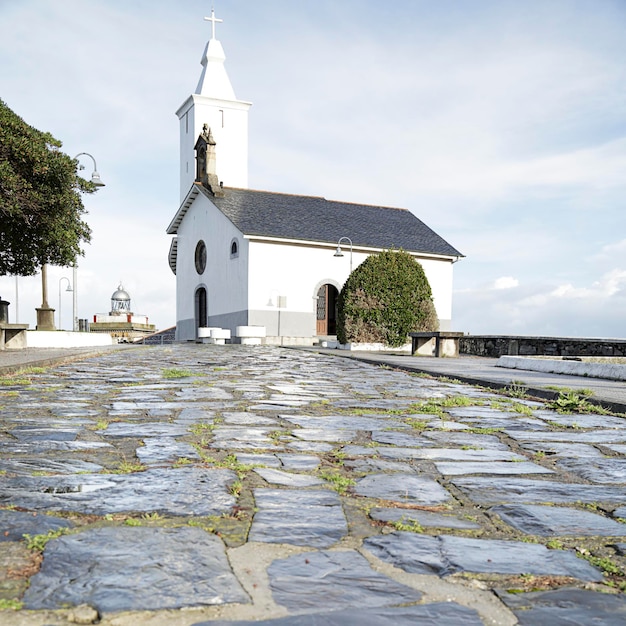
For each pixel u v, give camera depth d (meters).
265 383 8.94
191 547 2.29
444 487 3.37
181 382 8.74
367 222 35.62
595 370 9.96
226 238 32.66
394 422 5.59
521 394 7.96
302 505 2.89
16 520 2.53
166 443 4.28
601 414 6.40
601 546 2.52
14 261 21.27
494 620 1.82
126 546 2.27
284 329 30.48
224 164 41.31
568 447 4.63
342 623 1.76
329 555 2.28
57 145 18.78
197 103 40.53
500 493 3.27
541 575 2.17
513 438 4.98
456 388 8.95
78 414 5.56
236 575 2.06
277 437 4.68
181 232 40.06
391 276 21.38
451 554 2.34
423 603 1.91
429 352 18.66
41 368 10.29
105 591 1.90
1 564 2.08
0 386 7.75
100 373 9.96
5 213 17.86
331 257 31.67
